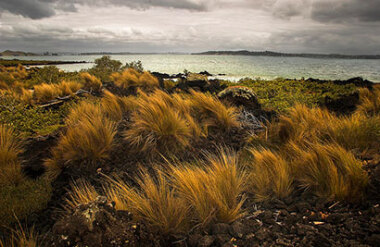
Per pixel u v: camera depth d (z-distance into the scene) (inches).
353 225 81.8
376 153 129.1
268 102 344.2
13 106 266.7
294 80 749.9
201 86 458.3
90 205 71.3
